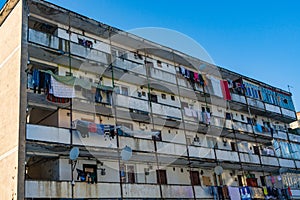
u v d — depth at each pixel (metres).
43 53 19.97
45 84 18.59
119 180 21.09
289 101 37.56
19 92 17.73
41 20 21.48
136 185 20.05
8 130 18.08
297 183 32.66
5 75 20.06
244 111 32.72
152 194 20.59
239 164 27.41
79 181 17.84
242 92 32.12
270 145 33.16
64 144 18.23
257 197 26.84
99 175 20.30
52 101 19.06
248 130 30.33
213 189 24.17
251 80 33.94
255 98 33.12
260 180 30.84
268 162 30.20
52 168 19.39
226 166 27.47
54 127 18.23
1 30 22.19
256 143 32.44
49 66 20.77
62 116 19.94
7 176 17.00
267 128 32.38
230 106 30.77
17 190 15.77
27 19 19.88
